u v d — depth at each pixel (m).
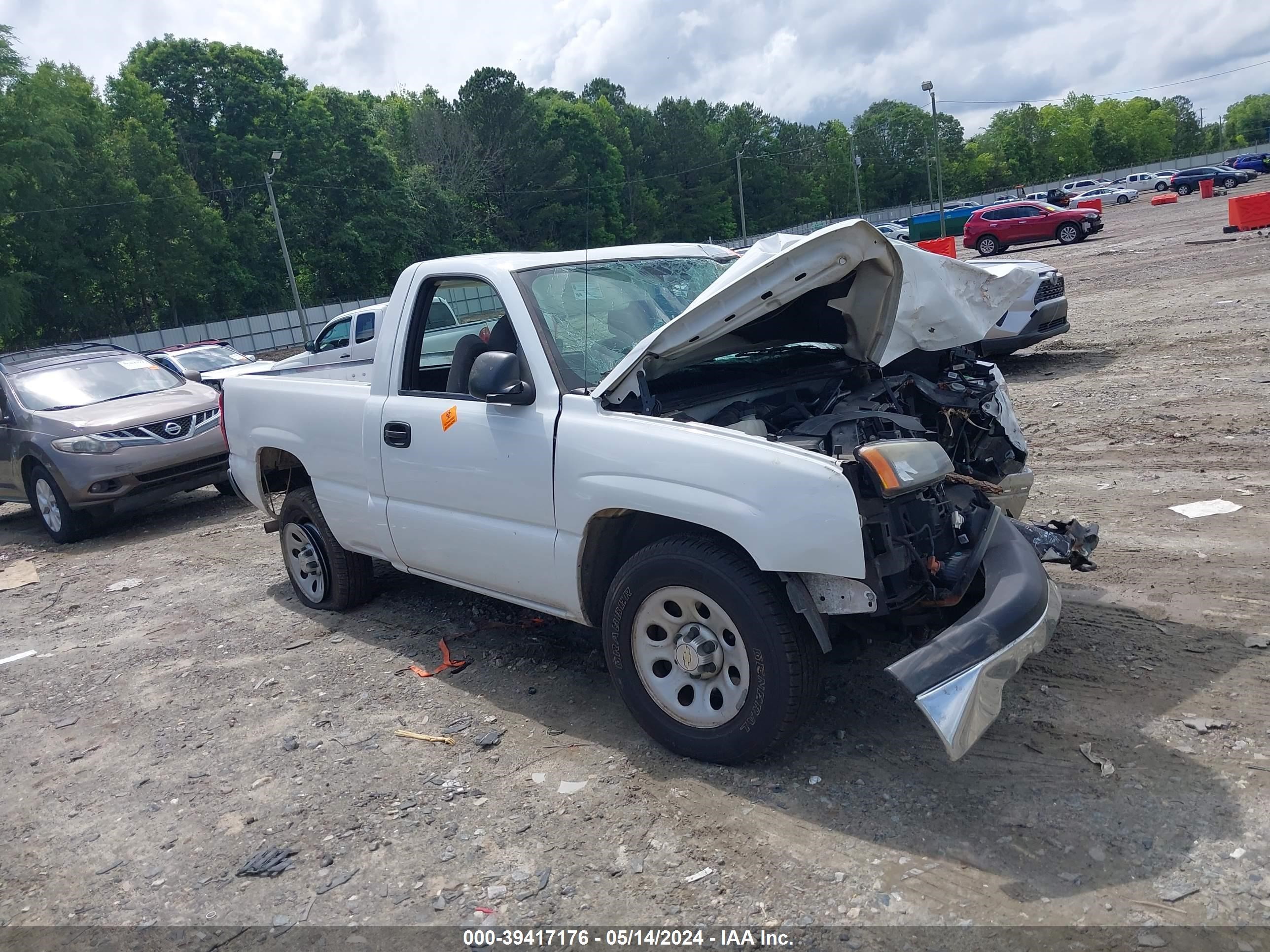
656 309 4.43
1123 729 3.55
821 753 3.62
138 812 3.82
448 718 4.30
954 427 4.52
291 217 60.34
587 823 3.37
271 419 5.75
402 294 4.80
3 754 4.53
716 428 3.46
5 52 45.50
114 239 49.56
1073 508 6.20
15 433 9.48
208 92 60.84
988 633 3.03
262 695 4.79
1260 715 3.53
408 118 71.31
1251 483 6.17
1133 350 11.46
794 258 3.44
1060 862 2.89
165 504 10.81
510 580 4.26
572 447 3.80
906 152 125.81
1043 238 36.12
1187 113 152.88
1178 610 4.48
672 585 3.54
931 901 2.78
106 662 5.59
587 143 63.97
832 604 3.25
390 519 4.86
